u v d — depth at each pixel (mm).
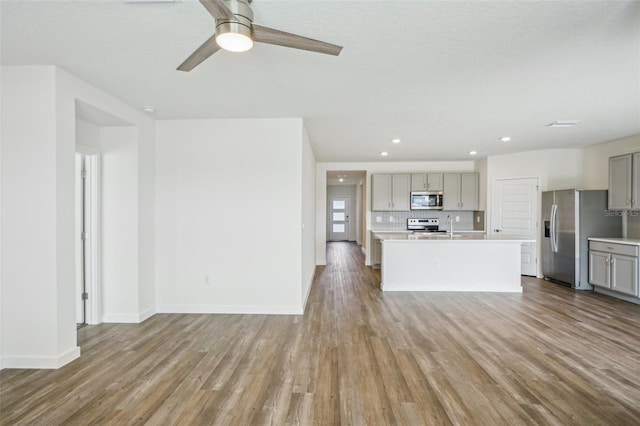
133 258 3498
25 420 1869
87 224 3469
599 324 3412
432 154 6094
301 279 3822
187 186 3828
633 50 2129
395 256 4965
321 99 3096
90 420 1871
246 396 2109
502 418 1881
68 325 2592
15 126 2465
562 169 5562
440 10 1706
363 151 5805
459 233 6242
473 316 3697
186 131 3820
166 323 3488
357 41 2021
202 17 1781
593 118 3705
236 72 2500
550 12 1722
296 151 3764
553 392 2146
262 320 3582
